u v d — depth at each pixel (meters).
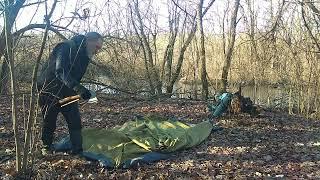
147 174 2.86
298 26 6.71
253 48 7.39
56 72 2.91
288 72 6.66
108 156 3.15
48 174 2.75
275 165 3.13
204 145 3.67
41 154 3.12
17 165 2.67
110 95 6.84
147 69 7.77
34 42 3.29
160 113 5.40
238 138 3.96
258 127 4.54
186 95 8.77
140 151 3.27
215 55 8.91
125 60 6.68
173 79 8.50
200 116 5.14
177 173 2.90
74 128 3.14
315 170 3.02
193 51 8.63
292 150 3.57
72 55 2.98
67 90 3.06
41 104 3.05
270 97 7.36
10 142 3.54
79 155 3.15
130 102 6.37
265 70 7.13
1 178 2.62
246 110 5.14
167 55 8.51
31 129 2.69
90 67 6.33
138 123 3.97
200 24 7.84
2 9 2.45
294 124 4.89
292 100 6.59
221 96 5.16
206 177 2.82
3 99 6.00
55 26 2.62
